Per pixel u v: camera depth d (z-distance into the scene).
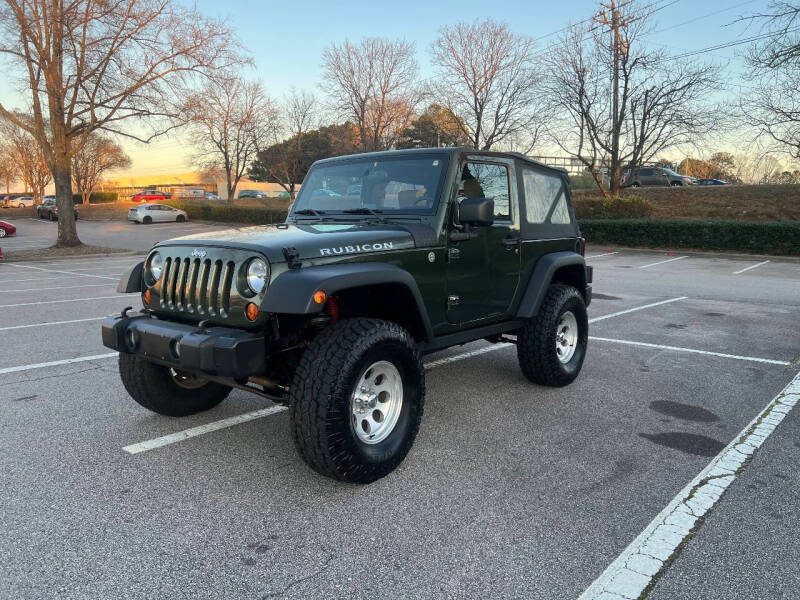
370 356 3.18
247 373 3.01
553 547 2.71
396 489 3.28
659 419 4.39
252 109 41.69
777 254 19.14
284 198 54.53
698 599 2.35
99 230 34.88
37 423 4.26
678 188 31.28
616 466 3.58
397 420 3.46
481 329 4.37
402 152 4.20
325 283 3.00
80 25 19.56
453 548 2.70
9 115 20.61
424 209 3.93
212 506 3.09
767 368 5.82
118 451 3.79
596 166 29.92
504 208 4.51
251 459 3.67
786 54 16.55
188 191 67.06
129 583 2.44
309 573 2.52
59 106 20.88
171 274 3.51
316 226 3.90
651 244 21.86
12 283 12.92
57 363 5.88
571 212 5.55
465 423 4.30
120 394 4.93
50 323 7.98
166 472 3.49
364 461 3.18
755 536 2.80
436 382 5.33
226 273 3.22
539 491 3.25
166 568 2.55
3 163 64.81
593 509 3.05
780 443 3.92
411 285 3.50
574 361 5.24
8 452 3.76
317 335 3.27
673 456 3.72
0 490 3.25
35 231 34.72
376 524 2.91
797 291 11.49
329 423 3.02
